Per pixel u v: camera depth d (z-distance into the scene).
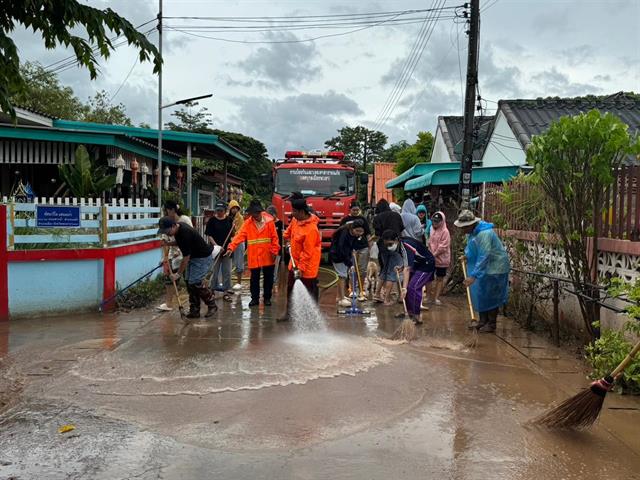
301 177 16.25
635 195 5.69
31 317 8.14
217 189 25.33
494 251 7.41
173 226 7.77
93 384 5.14
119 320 8.05
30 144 12.82
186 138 15.38
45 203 8.27
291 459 3.67
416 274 8.10
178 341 6.77
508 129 16.61
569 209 6.21
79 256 8.45
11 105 5.93
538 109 16.59
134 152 14.15
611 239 5.95
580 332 6.84
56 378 5.31
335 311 9.15
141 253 10.24
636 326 5.11
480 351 6.55
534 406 4.73
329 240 15.86
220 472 3.49
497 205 10.18
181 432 4.07
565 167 6.08
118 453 3.73
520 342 6.99
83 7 5.50
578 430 4.21
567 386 5.27
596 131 5.79
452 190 17.22
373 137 63.09
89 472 3.48
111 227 8.88
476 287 7.56
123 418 4.33
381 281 9.73
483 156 19.06
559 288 7.26
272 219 9.26
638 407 4.76
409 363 5.97
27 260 8.06
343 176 16.34
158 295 10.09
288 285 8.20
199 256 8.11
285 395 4.87
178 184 18.52
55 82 31.58
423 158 28.45
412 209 10.54
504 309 8.81
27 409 4.52
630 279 5.69
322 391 5.00
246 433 4.07
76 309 8.49
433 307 9.66
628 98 18.11
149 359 5.95
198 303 8.30
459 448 3.88
